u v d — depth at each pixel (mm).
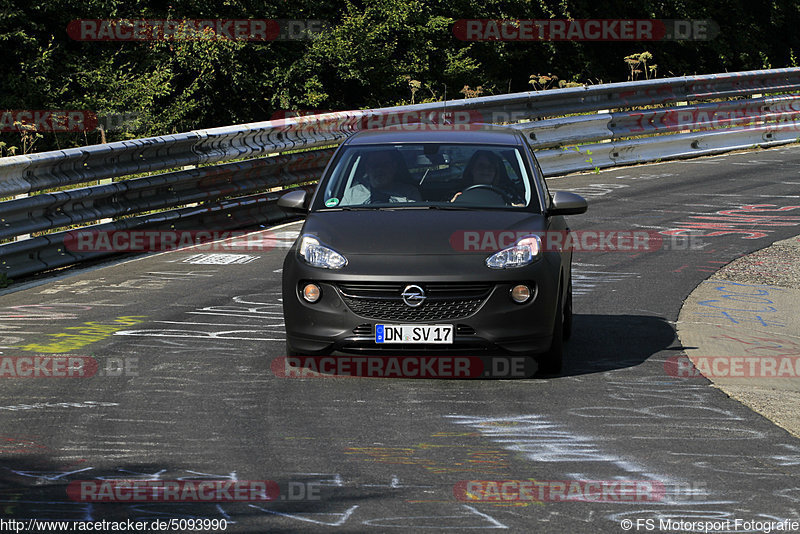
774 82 57875
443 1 96000
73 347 20656
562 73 105000
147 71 78812
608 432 15578
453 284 17891
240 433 15320
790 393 18156
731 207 39562
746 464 14211
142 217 31969
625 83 49781
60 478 13281
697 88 53750
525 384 18312
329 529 11617
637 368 19562
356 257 18297
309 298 18344
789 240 33656
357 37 86188
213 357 19938
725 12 118250
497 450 14648
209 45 78688
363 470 13719
